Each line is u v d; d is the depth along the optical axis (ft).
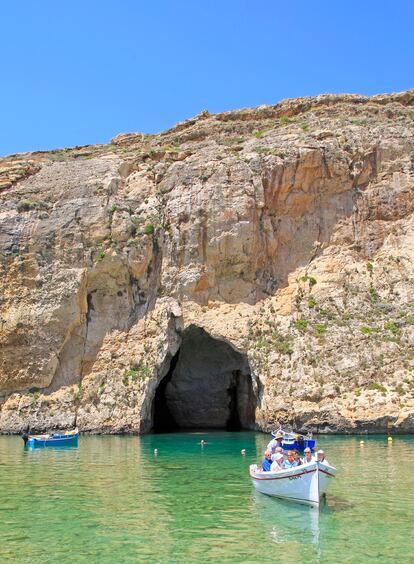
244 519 57.62
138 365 153.07
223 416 176.04
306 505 62.49
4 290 161.07
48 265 161.38
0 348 157.28
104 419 148.25
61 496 69.41
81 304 159.43
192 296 158.30
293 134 175.42
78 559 46.29
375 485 72.79
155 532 53.52
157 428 171.94
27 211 168.14
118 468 90.68
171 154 178.60
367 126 174.09
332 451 102.89
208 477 82.12
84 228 163.22
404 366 137.59
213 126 188.44
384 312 150.00
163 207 166.81
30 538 52.01
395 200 164.14
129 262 159.53
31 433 148.77
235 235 158.61
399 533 52.19
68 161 187.83
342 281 157.38
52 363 155.63
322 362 141.49
